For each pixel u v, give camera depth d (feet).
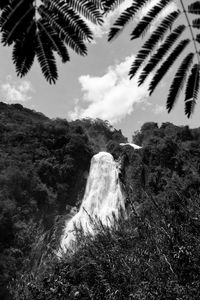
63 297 33.32
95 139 274.98
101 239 34.32
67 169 195.21
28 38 7.08
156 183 163.94
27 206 163.02
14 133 210.59
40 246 131.95
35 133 211.82
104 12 6.57
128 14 6.67
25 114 274.77
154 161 179.52
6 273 121.39
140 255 27.86
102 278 28.86
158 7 6.72
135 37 6.93
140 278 26.63
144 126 251.60
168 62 7.13
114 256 29.94
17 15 6.95
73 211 181.98
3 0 6.97
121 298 26.86
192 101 7.36
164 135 210.79
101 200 175.01
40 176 187.52
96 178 190.08
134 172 176.86
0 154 189.98
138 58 7.14
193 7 6.75
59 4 6.73
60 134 214.28
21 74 7.41
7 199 156.46
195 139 207.41
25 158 193.57
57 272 36.96
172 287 23.16
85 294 32.17
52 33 6.98
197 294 22.38
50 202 176.14
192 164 172.65
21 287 36.88
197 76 7.22
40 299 34.04
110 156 200.44
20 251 131.54
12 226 142.31
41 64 7.30
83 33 6.77
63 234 155.63
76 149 206.08
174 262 24.99
